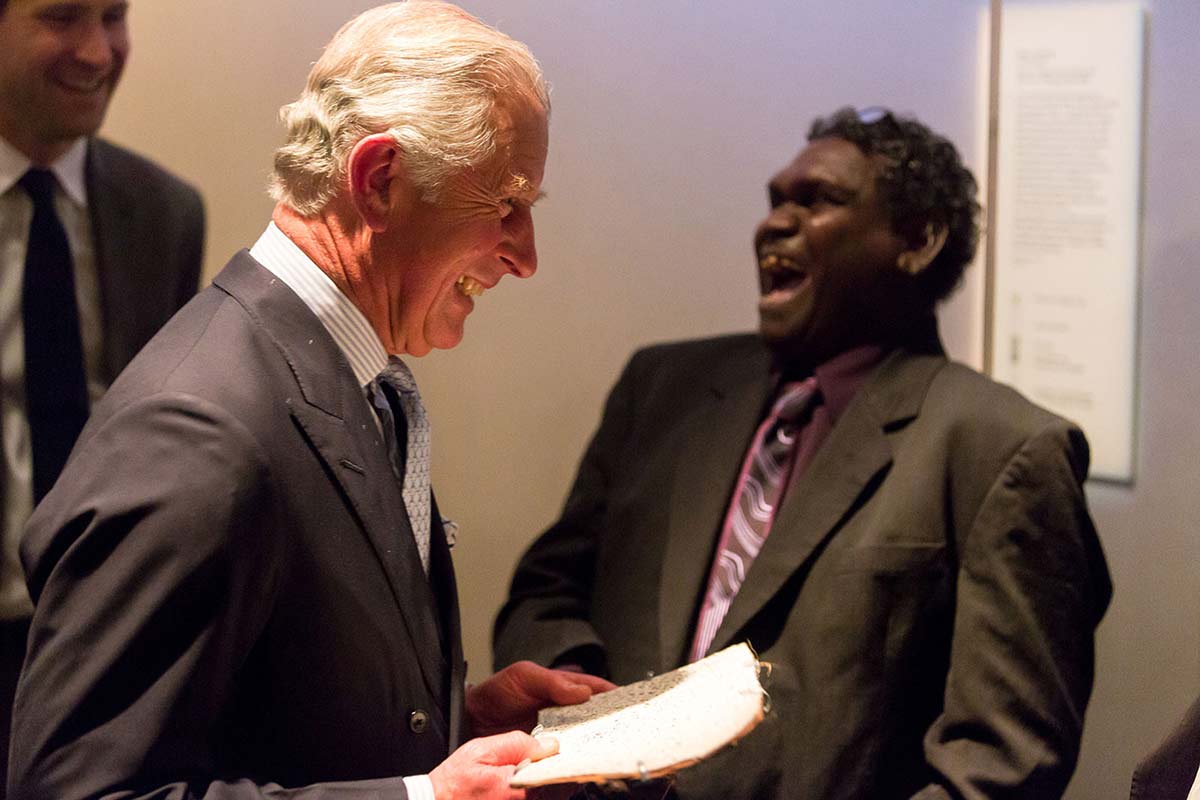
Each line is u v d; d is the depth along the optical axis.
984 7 2.27
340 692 1.14
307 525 1.12
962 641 1.57
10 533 2.03
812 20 2.39
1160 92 2.11
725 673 1.21
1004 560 1.58
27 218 2.11
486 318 2.64
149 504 1.03
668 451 1.90
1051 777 1.51
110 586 1.02
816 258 1.75
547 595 1.94
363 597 1.15
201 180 2.59
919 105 2.34
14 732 1.04
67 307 2.12
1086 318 2.21
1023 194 2.25
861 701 1.57
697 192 2.50
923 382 1.73
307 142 1.18
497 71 1.17
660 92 2.48
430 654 1.21
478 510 2.68
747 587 1.67
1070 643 1.58
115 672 1.01
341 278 1.20
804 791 1.56
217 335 1.14
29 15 2.00
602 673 1.80
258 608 1.08
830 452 1.70
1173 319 2.13
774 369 1.87
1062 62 2.19
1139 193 2.14
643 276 2.56
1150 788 1.31
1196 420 2.12
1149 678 2.20
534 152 1.21
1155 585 2.19
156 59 2.57
